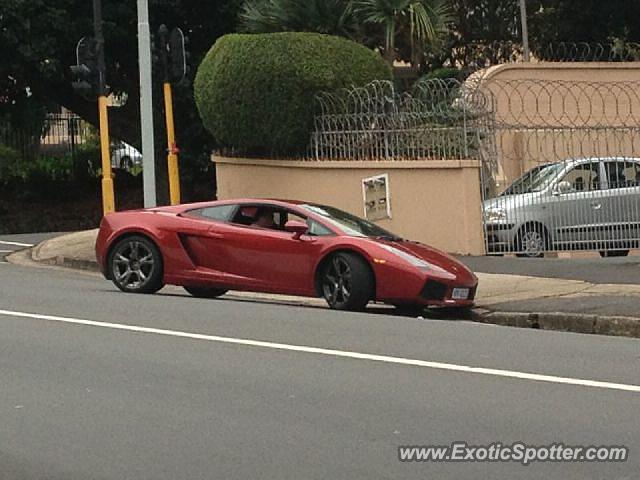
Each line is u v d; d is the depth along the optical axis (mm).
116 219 15609
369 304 15484
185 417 8523
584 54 31766
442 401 8953
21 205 34750
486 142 19328
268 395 9188
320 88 20953
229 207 15125
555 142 21922
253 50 21484
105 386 9562
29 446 7820
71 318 13062
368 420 8391
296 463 7352
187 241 15078
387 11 24047
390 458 7441
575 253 20172
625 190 19797
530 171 20078
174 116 31750
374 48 25625
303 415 8547
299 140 21266
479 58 33062
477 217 19016
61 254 20969
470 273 14492
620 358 10773
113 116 33438
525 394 9180
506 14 33094
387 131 20031
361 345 11375
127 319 12984
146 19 20609
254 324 12672
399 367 10266
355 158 20469
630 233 19750
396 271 13805
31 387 9547
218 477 7082
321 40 21281
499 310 14109
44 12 29297
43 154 36875
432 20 24875
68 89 32969
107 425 8328
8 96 32969
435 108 19422
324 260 14203
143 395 9234
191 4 31031
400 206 19812
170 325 12562
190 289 16281
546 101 25203
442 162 19141
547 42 33312
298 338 11766
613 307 13445
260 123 21531
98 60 20812
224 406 8844
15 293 15469
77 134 36750
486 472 7152
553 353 11031
